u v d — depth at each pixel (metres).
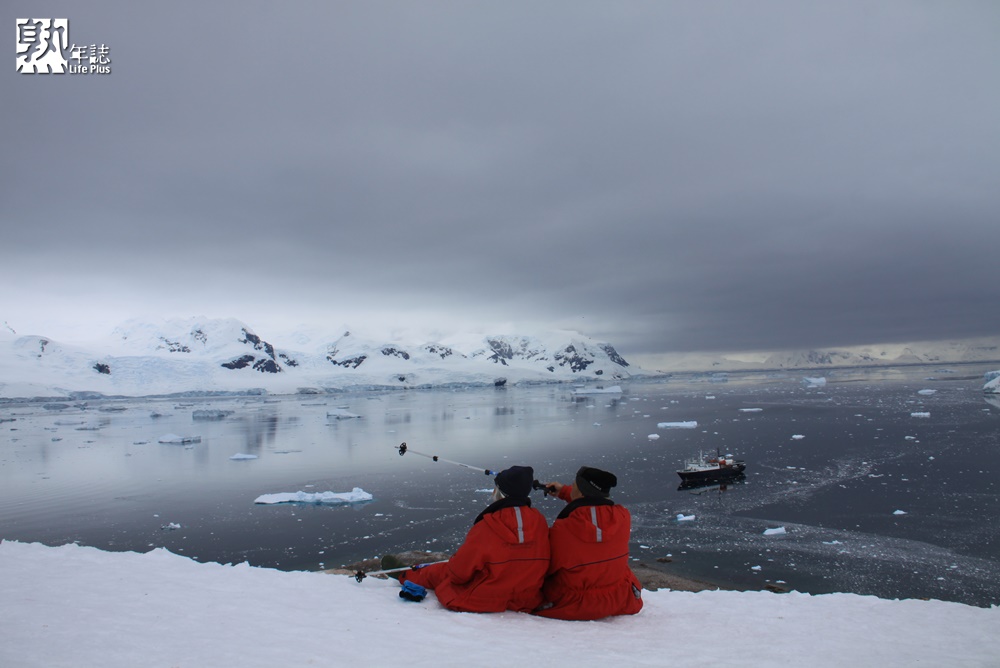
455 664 3.55
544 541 4.99
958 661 4.17
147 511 30.75
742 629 5.02
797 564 20.06
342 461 48.53
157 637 3.72
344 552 22.62
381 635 4.11
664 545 22.52
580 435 63.66
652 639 4.50
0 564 5.66
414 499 31.75
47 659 3.19
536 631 4.45
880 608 5.81
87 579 5.26
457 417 94.62
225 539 24.84
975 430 52.94
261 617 4.42
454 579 5.08
